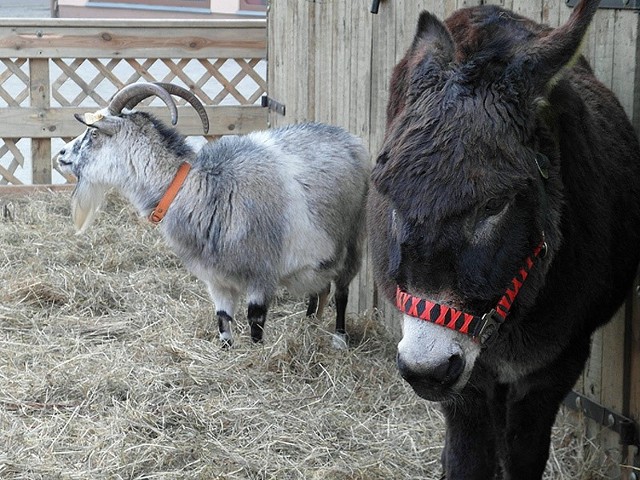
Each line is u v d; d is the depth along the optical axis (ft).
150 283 21.75
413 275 8.03
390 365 17.12
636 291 12.01
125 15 62.59
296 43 24.20
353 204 18.03
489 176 7.78
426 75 8.30
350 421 14.84
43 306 20.29
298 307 20.29
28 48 28.55
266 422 14.70
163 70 52.70
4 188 28.63
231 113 30.17
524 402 10.49
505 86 8.02
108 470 13.11
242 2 61.72
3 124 28.84
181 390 15.87
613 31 12.21
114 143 17.44
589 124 10.00
